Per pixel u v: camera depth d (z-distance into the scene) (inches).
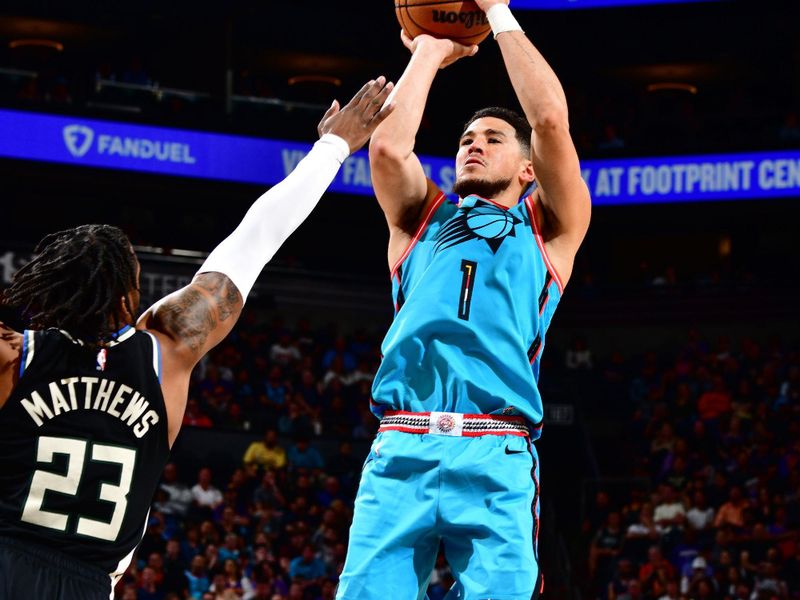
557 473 672.4
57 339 98.0
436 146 789.9
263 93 864.3
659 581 485.1
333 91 918.4
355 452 609.9
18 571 92.0
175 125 729.0
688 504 542.3
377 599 125.2
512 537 123.8
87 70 842.2
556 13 811.4
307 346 700.0
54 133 699.4
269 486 536.7
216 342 105.0
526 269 132.0
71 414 96.5
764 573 484.1
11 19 804.0
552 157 129.3
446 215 137.7
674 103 882.1
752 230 838.5
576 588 530.6
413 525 125.6
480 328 128.7
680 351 765.9
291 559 498.3
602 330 798.5
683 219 788.6
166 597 443.8
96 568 95.3
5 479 94.8
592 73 887.1
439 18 141.3
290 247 842.2
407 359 129.5
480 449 126.4
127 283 101.5
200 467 572.1
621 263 864.9
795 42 842.8
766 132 806.5
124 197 754.2
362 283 782.5
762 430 614.5
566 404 692.7
